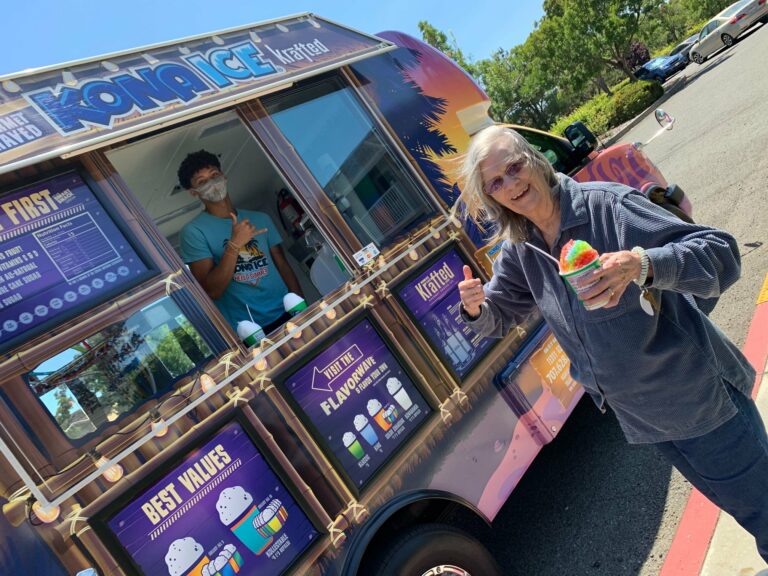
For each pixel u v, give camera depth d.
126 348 1.97
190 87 2.43
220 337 2.18
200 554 1.92
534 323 3.35
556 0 27.36
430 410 2.69
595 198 1.74
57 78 2.12
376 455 2.44
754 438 1.78
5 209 1.87
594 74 24.80
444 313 2.96
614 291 1.54
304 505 2.18
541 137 4.57
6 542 1.60
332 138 2.90
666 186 4.92
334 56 3.06
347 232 2.77
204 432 2.03
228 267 2.93
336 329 2.52
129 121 2.20
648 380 1.75
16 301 1.81
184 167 3.01
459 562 2.43
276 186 3.68
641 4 23.55
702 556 2.39
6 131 1.92
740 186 5.75
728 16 20.89
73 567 1.68
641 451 3.42
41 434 1.74
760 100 8.45
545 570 2.97
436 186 3.23
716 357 1.74
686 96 15.20
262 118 2.66
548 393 3.21
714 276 1.57
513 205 1.83
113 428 1.87
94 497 1.77
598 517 3.11
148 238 2.14
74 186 2.04
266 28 2.88
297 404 2.28
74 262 1.95
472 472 2.72
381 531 2.42
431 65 3.58
